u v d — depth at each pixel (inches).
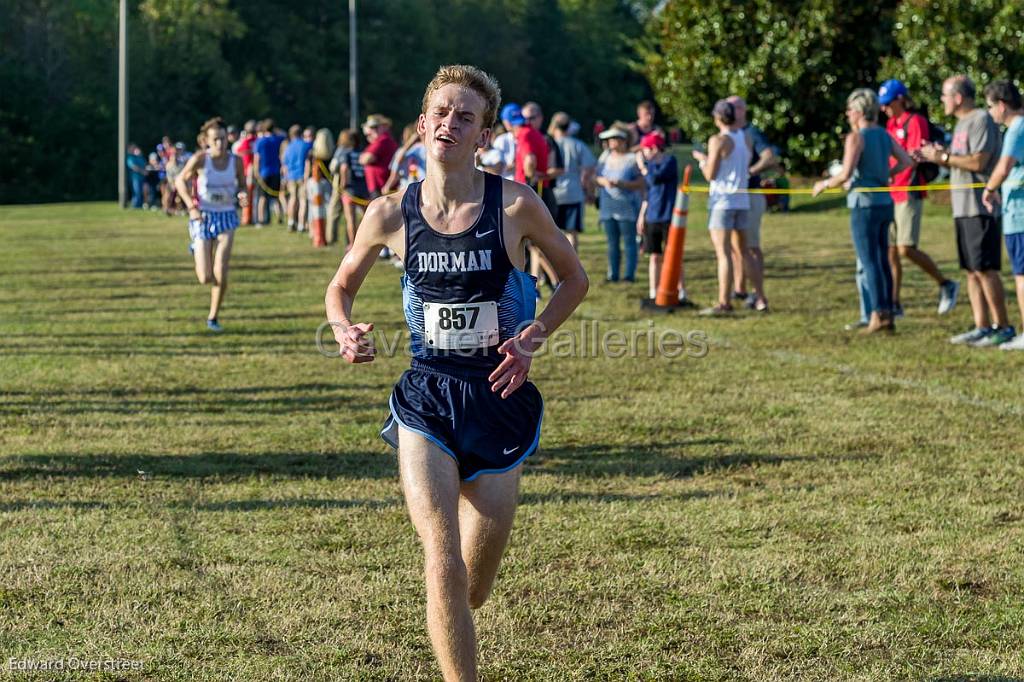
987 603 170.6
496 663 151.9
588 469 243.1
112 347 396.2
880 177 400.2
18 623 162.6
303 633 160.9
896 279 439.8
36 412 295.0
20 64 2142.0
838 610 168.9
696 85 1117.1
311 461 249.4
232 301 514.3
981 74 955.3
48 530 201.5
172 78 2301.9
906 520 208.2
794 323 436.8
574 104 3932.1
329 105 2869.1
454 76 137.9
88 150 2165.4
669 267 469.1
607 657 153.9
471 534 140.0
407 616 166.7
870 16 1051.9
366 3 2989.7
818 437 268.5
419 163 649.0
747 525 206.1
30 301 517.3
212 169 416.2
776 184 1025.5
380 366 363.6
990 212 375.2
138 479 233.9
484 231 137.8
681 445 262.5
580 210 559.2
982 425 278.1
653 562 187.6
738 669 150.3
